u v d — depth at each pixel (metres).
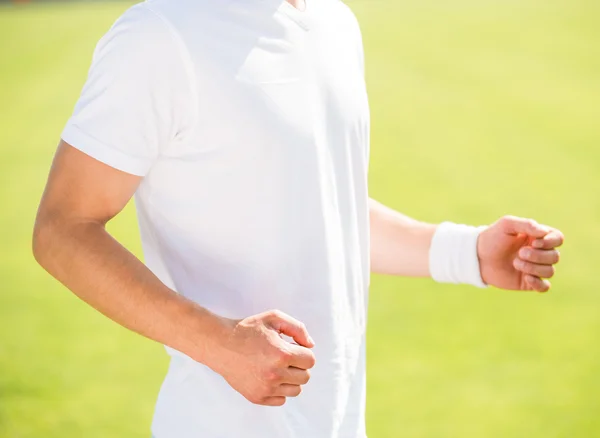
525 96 18.48
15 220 11.28
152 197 1.93
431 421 5.86
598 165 13.29
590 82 19.59
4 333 7.55
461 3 32.12
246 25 1.87
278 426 1.95
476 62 22.36
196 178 1.87
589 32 25.64
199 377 1.96
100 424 5.86
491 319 7.69
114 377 6.65
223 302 1.95
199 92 1.82
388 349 7.12
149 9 1.81
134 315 1.76
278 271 1.93
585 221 10.62
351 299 2.09
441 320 7.68
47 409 6.09
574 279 8.55
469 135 15.53
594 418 5.89
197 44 1.81
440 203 11.70
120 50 1.79
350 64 2.10
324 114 1.98
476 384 6.48
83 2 42.47
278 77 1.90
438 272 2.39
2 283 8.84
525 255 2.26
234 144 1.85
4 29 32.53
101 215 1.82
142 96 1.78
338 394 2.04
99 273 1.76
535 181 12.53
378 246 2.42
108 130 1.78
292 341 1.98
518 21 27.78
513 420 5.88
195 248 1.93
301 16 1.97
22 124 17.47
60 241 1.77
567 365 6.77
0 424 5.84
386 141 15.35
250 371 1.71
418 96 18.94
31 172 13.81
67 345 7.29
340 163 2.04
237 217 1.89
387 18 30.05
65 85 21.38
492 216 11.12
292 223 1.92
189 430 1.97
